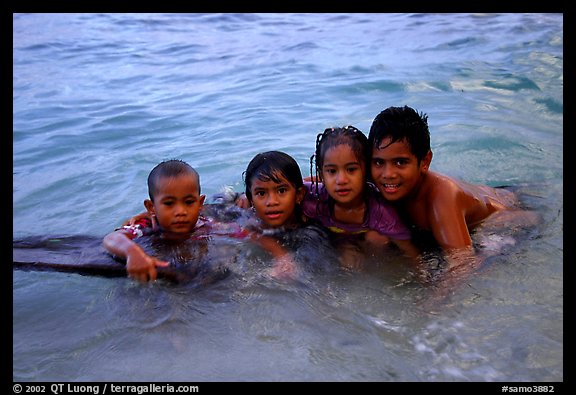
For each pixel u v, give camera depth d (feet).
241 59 33.78
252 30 41.50
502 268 12.06
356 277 12.15
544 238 13.39
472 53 32.48
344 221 14.07
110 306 11.53
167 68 32.27
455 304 10.94
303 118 23.63
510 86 26.61
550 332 10.00
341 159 13.08
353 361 9.64
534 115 22.93
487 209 14.39
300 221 14.32
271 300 11.39
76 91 28.12
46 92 27.86
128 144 21.43
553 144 19.86
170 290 11.94
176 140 21.71
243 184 17.78
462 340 9.95
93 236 14.48
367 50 34.60
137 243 13.38
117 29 41.45
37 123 23.65
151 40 38.60
